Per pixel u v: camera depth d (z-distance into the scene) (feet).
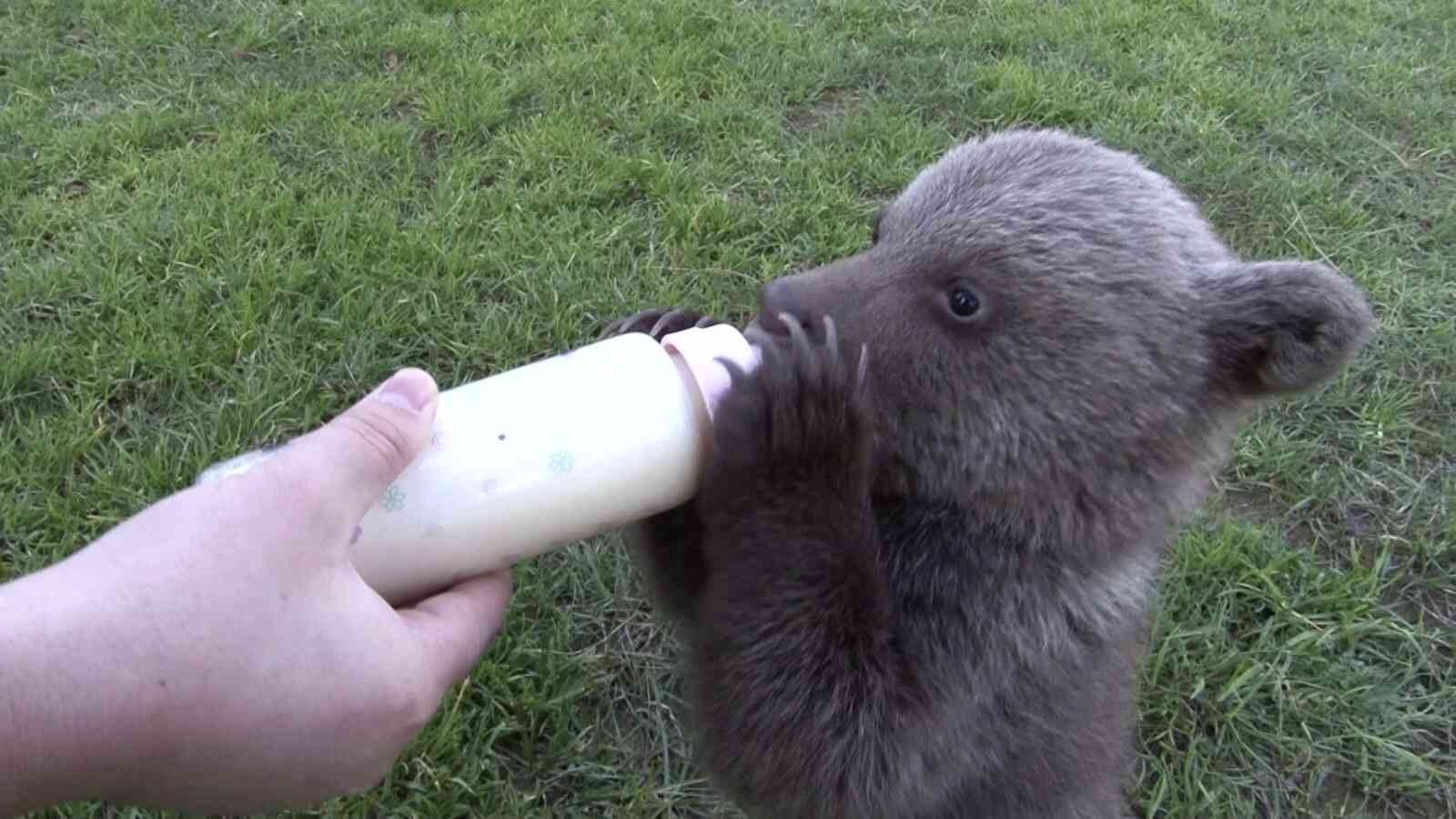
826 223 2.96
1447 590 2.30
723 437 1.23
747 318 2.70
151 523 1.01
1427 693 2.14
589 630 2.12
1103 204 1.42
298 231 2.75
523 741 1.94
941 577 1.39
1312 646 2.14
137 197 2.83
